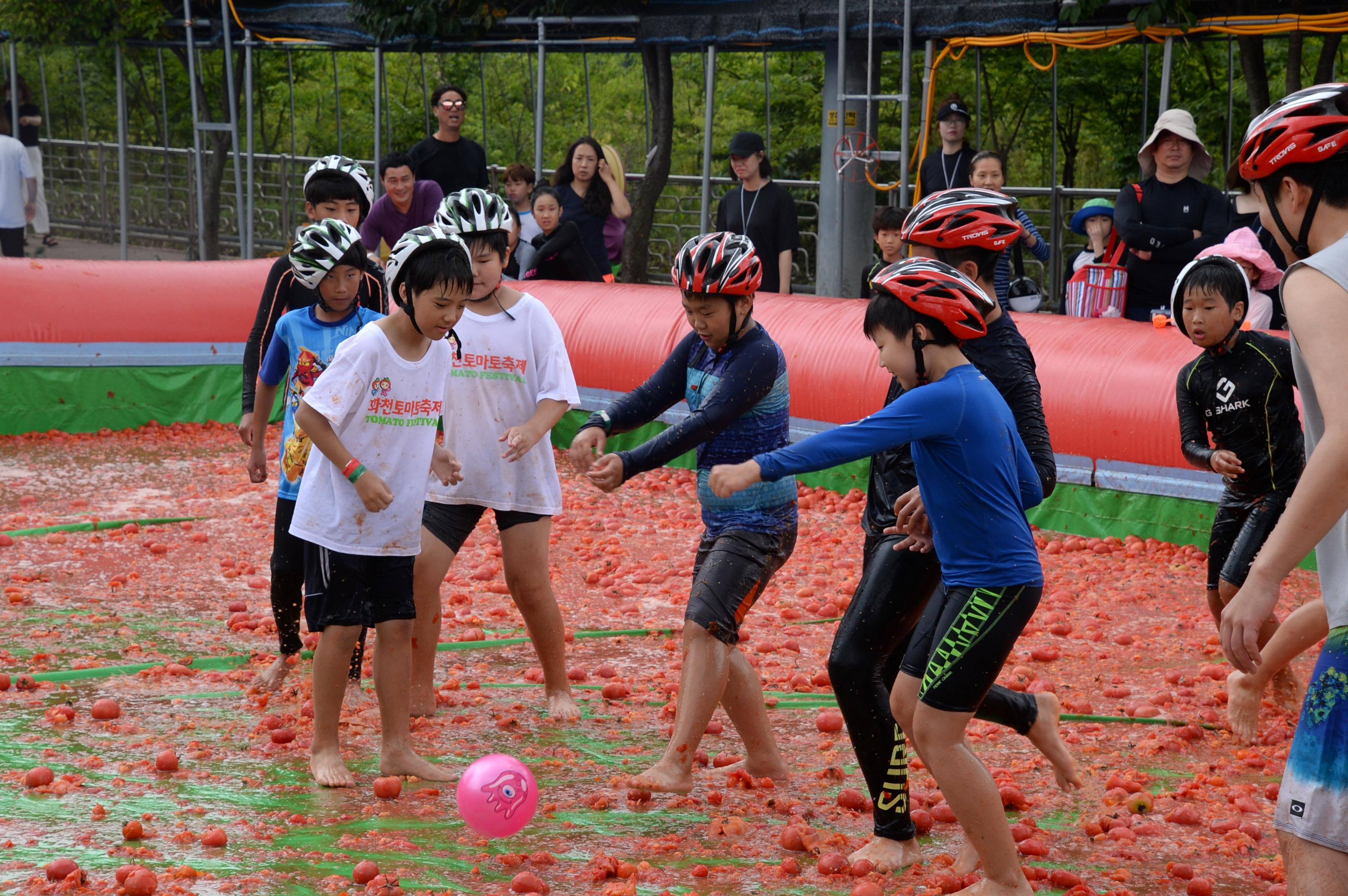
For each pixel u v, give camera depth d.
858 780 6.77
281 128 36.66
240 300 17.45
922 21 18.38
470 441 7.47
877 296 5.27
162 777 6.52
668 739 7.40
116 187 37.09
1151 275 13.86
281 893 5.21
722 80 32.28
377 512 6.35
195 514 12.79
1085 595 10.59
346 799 6.31
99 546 11.61
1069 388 12.45
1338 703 4.01
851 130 20.45
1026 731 6.10
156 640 9.03
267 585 10.51
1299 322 3.96
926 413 4.98
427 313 6.26
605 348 15.70
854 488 14.16
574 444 6.57
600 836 5.96
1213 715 7.82
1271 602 3.93
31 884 5.18
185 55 32.12
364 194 9.53
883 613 5.61
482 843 5.82
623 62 33.19
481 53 29.73
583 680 8.48
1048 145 28.23
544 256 17.50
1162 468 11.92
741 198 16.95
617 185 18.97
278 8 27.55
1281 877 5.61
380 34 24.94
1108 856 5.86
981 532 5.08
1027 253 24.58
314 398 6.27
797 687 8.38
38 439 16.12
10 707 7.59
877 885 5.31
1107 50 26.72
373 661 6.64
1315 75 22.70
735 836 6.00
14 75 28.84
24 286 16.23
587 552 11.89
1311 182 4.11
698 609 6.48
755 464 4.94
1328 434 3.81
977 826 5.12
